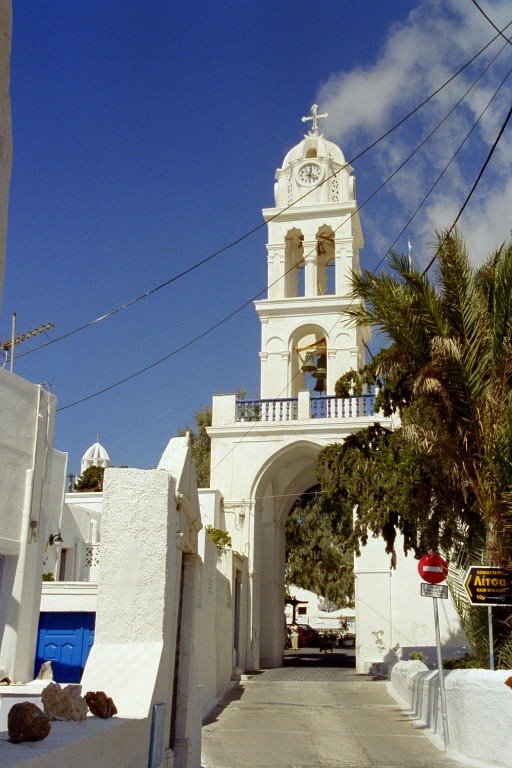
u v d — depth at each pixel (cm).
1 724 936
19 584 1550
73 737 533
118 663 746
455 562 1525
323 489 1938
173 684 845
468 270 1382
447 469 1353
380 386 1742
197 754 934
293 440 2802
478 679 1154
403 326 1362
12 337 2062
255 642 2728
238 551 2742
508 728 1073
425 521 1528
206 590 1714
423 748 1236
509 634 1338
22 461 1609
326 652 4150
